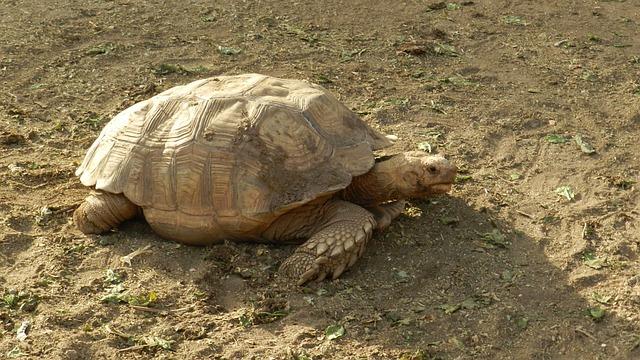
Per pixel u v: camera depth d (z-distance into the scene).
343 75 3.01
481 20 3.45
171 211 2.19
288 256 2.20
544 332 2.06
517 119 2.78
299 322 2.07
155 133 2.23
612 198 2.45
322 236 2.14
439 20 3.44
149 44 3.19
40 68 3.01
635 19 3.50
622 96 2.92
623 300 2.13
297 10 3.50
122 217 2.27
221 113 2.20
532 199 2.44
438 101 2.87
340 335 2.04
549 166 2.57
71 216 2.35
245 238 2.21
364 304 2.11
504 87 2.97
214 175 2.16
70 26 3.30
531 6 3.61
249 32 3.30
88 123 2.74
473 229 2.32
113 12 3.43
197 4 3.53
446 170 2.18
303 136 2.17
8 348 2.00
